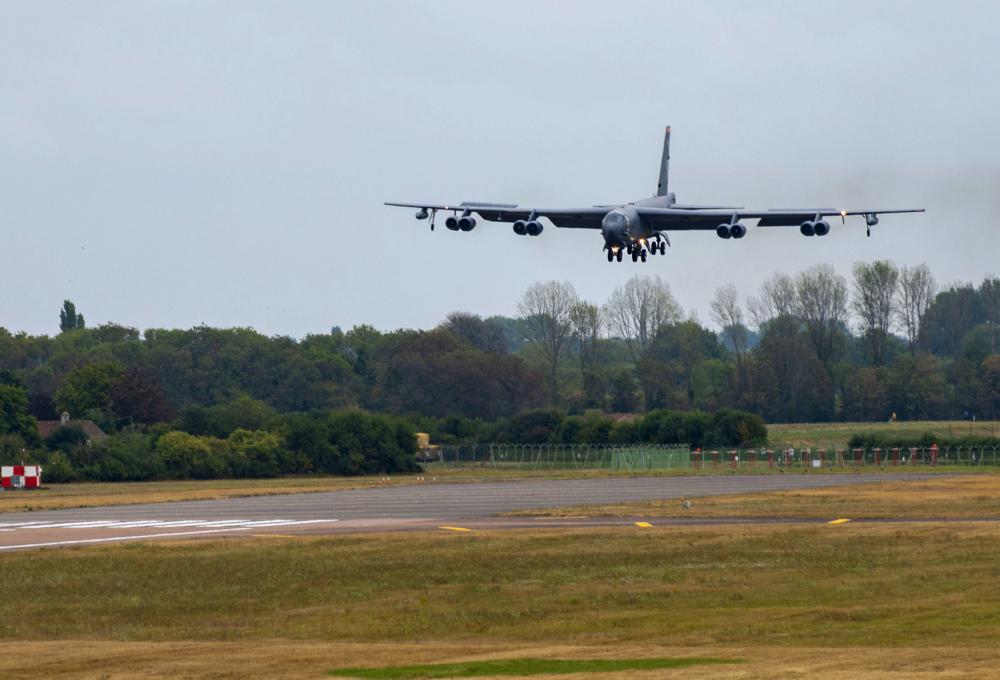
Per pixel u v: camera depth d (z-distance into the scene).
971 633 81.06
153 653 78.69
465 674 68.88
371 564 124.00
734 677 65.19
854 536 144.75
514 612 95.56
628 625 89.00
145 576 117.56
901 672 65.88
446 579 113.31
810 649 76.00
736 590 104.31
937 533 146.38
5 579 116.44
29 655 78.62
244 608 99.38
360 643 83.38
